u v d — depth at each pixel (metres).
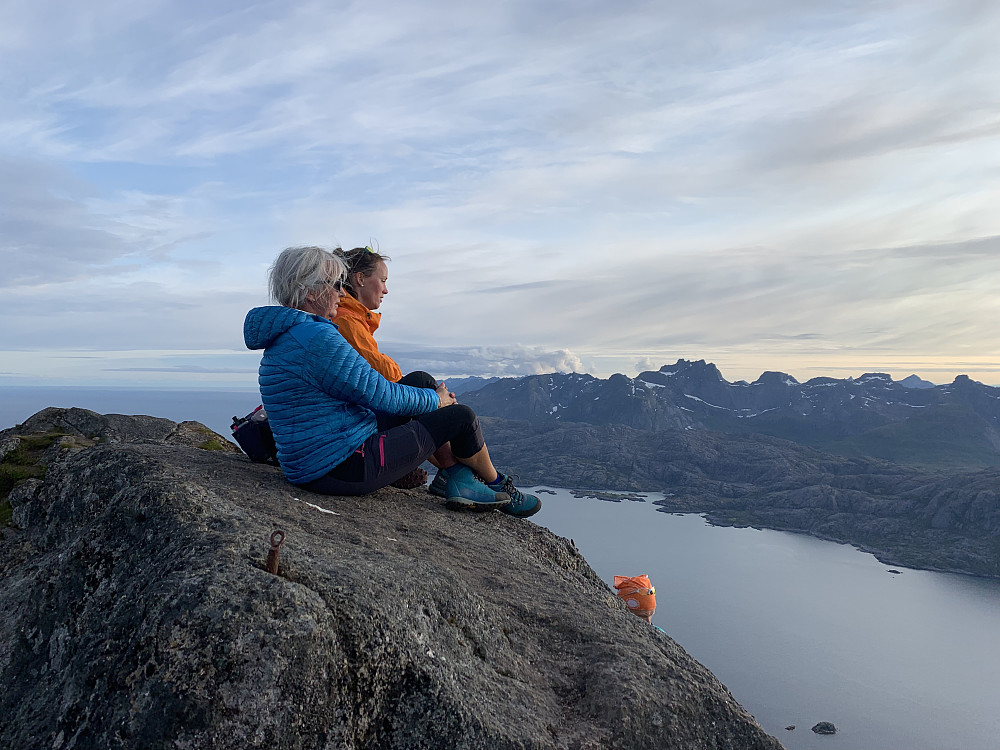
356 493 4.95
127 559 3.39
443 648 3.26
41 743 2.73
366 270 5.84
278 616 2.69
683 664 4.06
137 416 9.17
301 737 2.60
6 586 4.05
